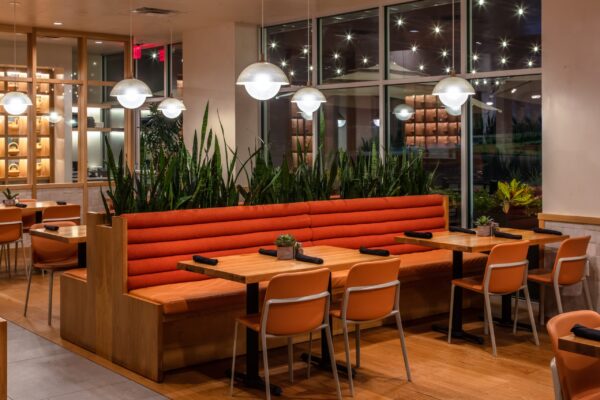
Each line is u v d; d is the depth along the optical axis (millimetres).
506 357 5805
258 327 4617
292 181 6965
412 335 6484
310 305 4629
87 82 12117
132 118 12820
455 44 8961
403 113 9648
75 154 12133
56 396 4844
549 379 5242
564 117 6957
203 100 11641
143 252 5605
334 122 10602
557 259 6234
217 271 4793
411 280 6711
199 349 5586
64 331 6230
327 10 10180
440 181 9188
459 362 5660
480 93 8703
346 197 7570
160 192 6117
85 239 6125
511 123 8430
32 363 5570
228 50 11109
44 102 11844
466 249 5883
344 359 5699
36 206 9219
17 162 11719
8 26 11086
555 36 6977
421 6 9328
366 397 4844
